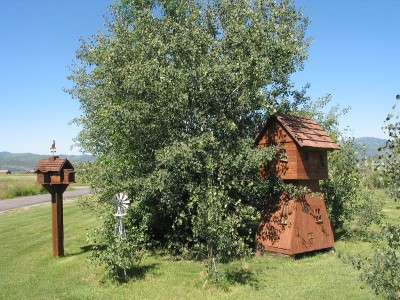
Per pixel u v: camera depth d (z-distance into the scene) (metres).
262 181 11.59
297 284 9.04
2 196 32.59
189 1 13.16
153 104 11.35
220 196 9.42
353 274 9.74
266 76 12.13
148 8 13.77
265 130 12.32
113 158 12.53
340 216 14.54
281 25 12.64
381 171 5.16
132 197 11.62
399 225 5.58
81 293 8.46
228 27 11.95
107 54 12.79
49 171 11.72
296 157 11.56
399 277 5.34
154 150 11.95
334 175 14.37
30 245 13.34
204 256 11.54
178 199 11.63
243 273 9.92
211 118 11.45
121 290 8.70
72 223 18.45
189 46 11.55
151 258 11.67
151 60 11.65
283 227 11.63
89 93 16.73
